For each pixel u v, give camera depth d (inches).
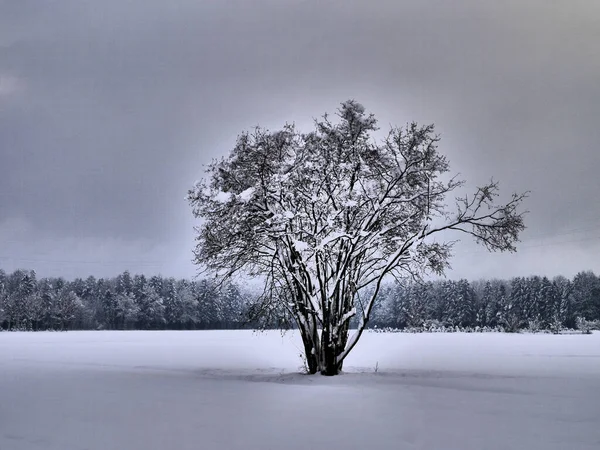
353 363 1378.0
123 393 737.0
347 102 1028.5
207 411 573.3
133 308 5984.3
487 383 863.7
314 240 995.9
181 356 1700.3
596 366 1255.5
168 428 476.7
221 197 988.6
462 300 5118.1
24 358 1596.9
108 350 2041.1
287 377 964.0
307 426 485.1
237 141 1031.6
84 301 5984.3
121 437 437.4
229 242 1011.9
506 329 4682.6
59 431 463.8
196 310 5802.2
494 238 998.4
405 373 1034.7
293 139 1037.2
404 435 446.0
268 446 404.5
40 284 5974.4
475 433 455.2
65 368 1229.1
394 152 1032.2
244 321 1117.7
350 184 1028.5
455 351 1897.1
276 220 963.3
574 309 5132.9
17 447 401.7
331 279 1024.2
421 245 1033.5
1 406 617.3
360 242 1011.9
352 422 504.7
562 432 461.4
